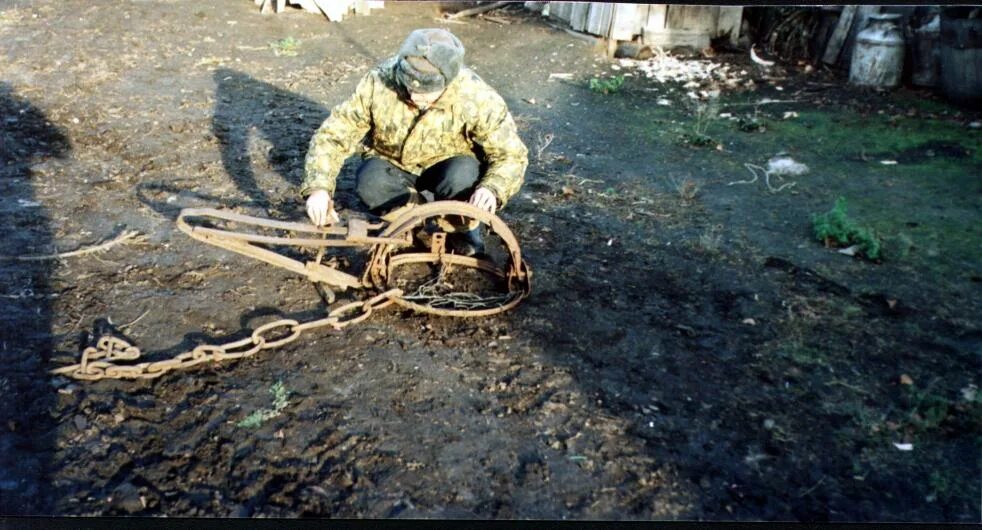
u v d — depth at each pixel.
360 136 3.13
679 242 3.84
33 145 4.49
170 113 5.19
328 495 2.21
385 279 3.15
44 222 3.64
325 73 6.39
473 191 3.18
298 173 4.41
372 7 8.59
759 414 2.62
